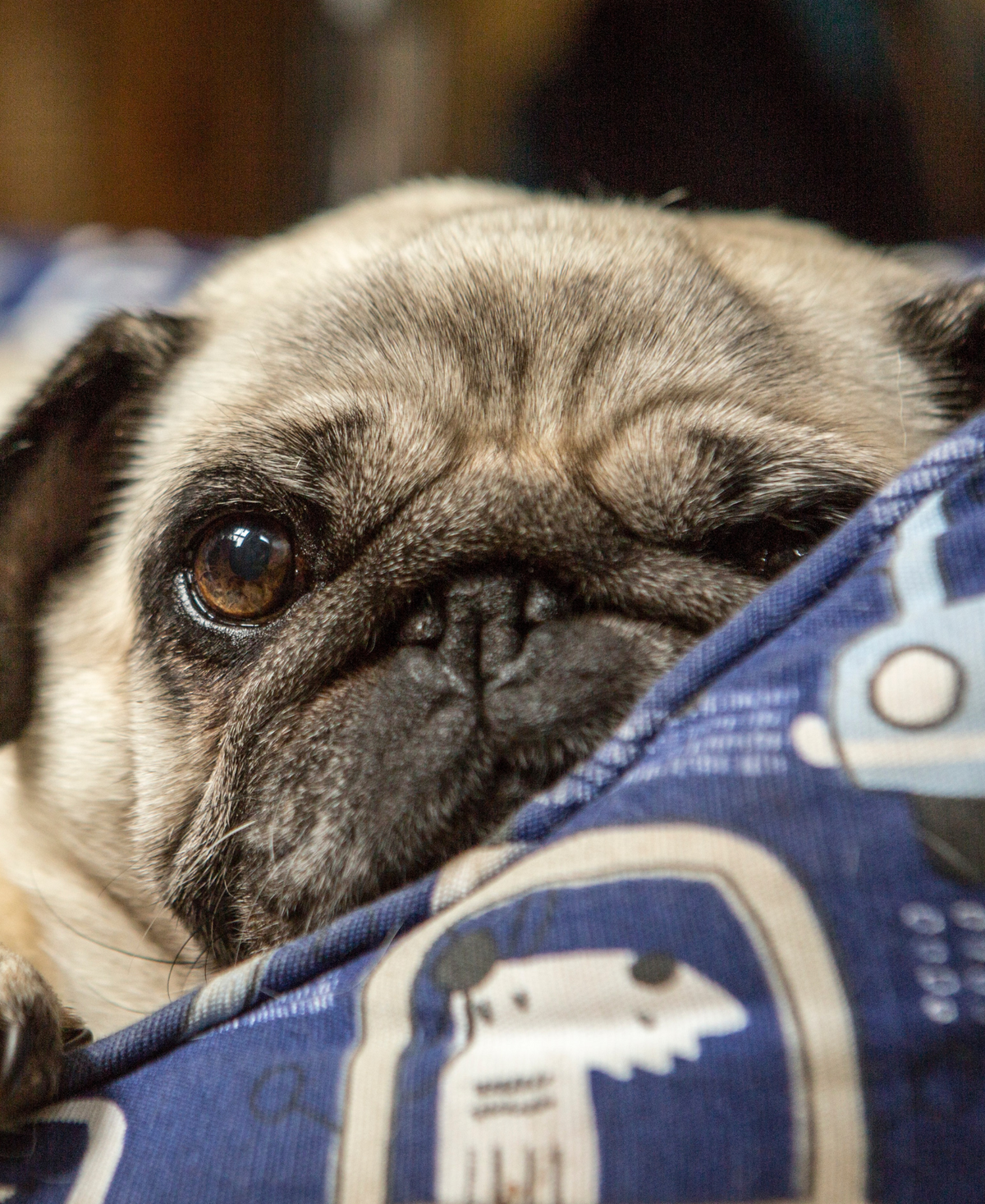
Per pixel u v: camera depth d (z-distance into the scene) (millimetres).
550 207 613
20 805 601
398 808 535
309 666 550
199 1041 510
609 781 509
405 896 509
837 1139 481
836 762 496
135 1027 514
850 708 498
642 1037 489
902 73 1042
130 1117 506
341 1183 490
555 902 498
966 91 1102
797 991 487
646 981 491
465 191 668
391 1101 493
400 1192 487
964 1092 482
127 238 1025
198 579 564
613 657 542
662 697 510
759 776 497
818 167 960
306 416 560
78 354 600
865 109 970
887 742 495
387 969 503
